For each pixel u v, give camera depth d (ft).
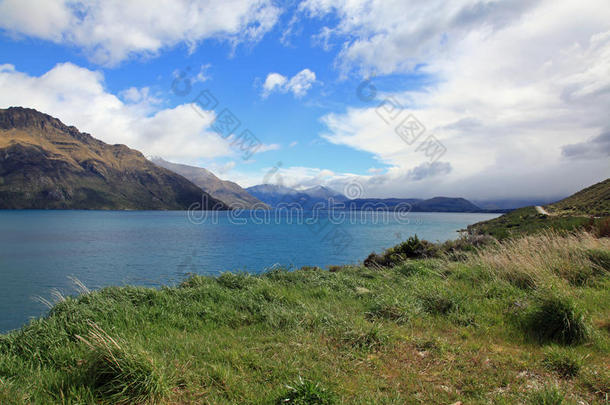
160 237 203.00
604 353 14.15
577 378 11.96
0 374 12.87
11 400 10.39
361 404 10.52
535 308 17.74
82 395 11.09
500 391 11.28
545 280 23.66
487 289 24.13
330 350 14.89
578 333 15.43
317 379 12.25
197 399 11.21
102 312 18.34
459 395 11.03
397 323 18.79
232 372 12.80
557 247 32.12
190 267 94.27
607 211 144.97
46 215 503.20
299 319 18.61
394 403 10.53
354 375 12.70
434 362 13.67
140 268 95.09
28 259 117.60
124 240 184.34
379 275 33.78
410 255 48.06
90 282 77.92
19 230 251.60
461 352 14.52
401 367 13.33
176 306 20.68
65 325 16.60
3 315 53.21
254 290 24.06
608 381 11.39
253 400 11.00
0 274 89.56
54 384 11.76
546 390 10.61
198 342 15.71
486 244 43.86
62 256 124.47
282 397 10.68
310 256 109.91
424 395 11.21
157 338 16.31
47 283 78.38
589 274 26.73
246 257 111.55
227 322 19.15
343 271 37.81
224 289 24.75
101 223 347.97
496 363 13.37
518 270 26.96
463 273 30.12
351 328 16.57
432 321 19.15
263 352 14.69
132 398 10.96
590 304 20.13
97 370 12.00
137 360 11.91
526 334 16.46
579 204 200.95
